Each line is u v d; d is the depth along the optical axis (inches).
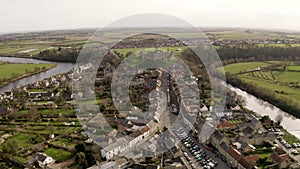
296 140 6382.9
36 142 6387.8
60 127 7190.0
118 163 5049.2
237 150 5561.0
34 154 5792.3
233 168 5157.5
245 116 7608.3
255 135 6127.0
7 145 5821.9
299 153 5753.0
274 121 7701.8
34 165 5334.6
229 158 5349.4
